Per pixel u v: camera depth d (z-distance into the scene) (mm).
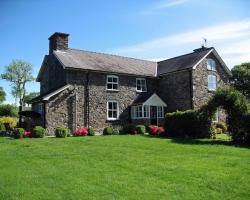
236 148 17062
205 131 22656
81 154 15516
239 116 20062
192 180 10438
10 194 9258
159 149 16828
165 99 33969
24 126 31609
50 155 15344
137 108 31844
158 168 12148
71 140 21312
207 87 32531
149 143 19281
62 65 28406
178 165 12633
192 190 9469
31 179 10789
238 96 20734
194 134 23016
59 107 27781
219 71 34469
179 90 32406
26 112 27688
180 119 23953
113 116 31047
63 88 27891
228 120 20938
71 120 28266
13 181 10578
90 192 9328
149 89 34188
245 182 10172
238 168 12000
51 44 32250
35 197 8992
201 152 15750
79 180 10562
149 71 35250
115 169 12109
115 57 35531
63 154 15578
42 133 24547
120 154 15344
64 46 31781
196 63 31453
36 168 12484
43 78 34469
